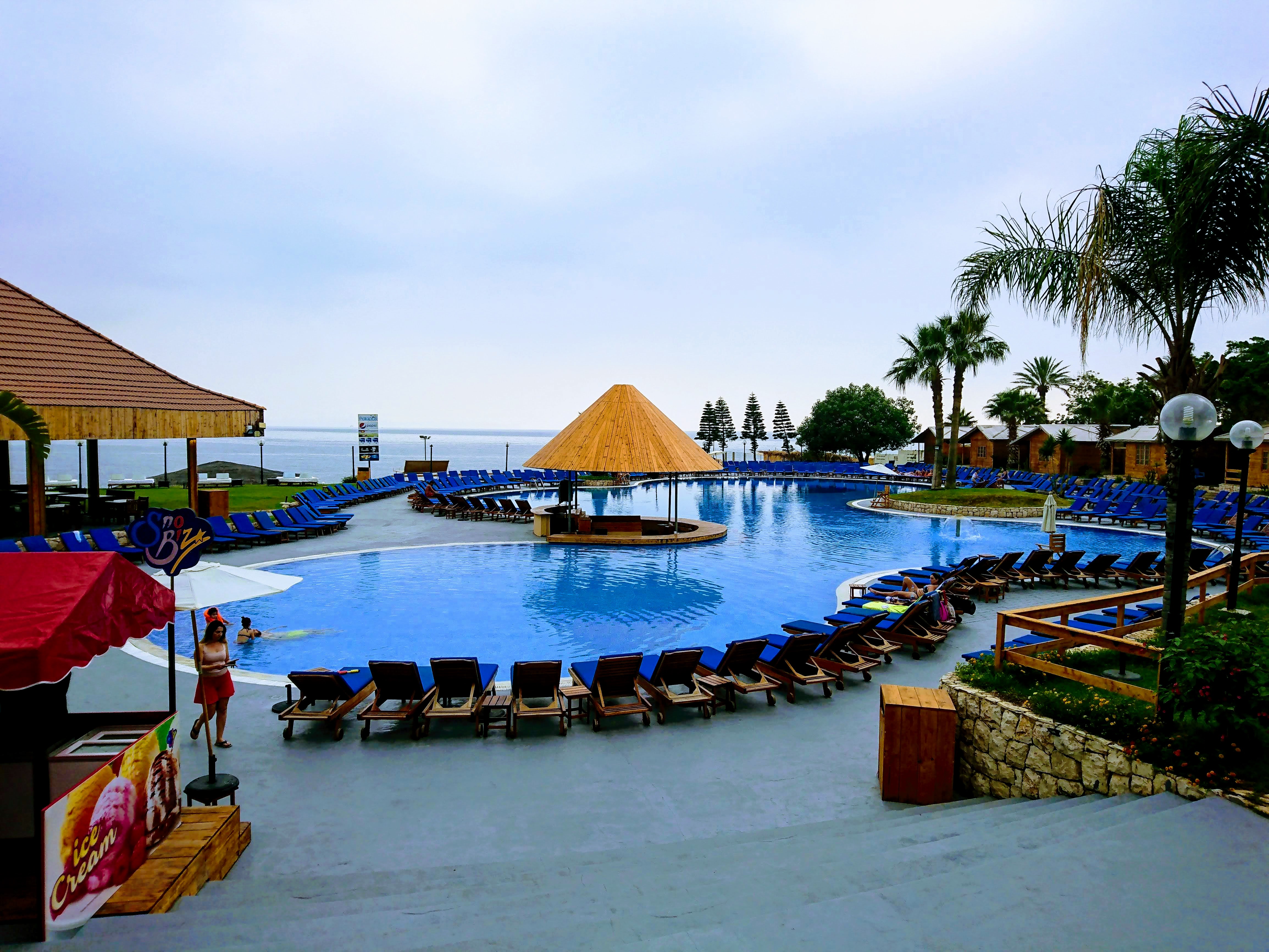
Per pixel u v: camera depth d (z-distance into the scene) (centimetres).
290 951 327
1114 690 606
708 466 2484
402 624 1291
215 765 574
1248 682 507
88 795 381
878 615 1010
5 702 456
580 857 502
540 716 757
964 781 690
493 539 2253
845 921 333
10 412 765
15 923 355
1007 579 1484
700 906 369
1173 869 387
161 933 352
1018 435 5356
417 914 378
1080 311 780
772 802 609
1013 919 336
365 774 661
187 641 1140
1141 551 2130
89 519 2114
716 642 1193
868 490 4400
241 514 2119
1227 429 3675
